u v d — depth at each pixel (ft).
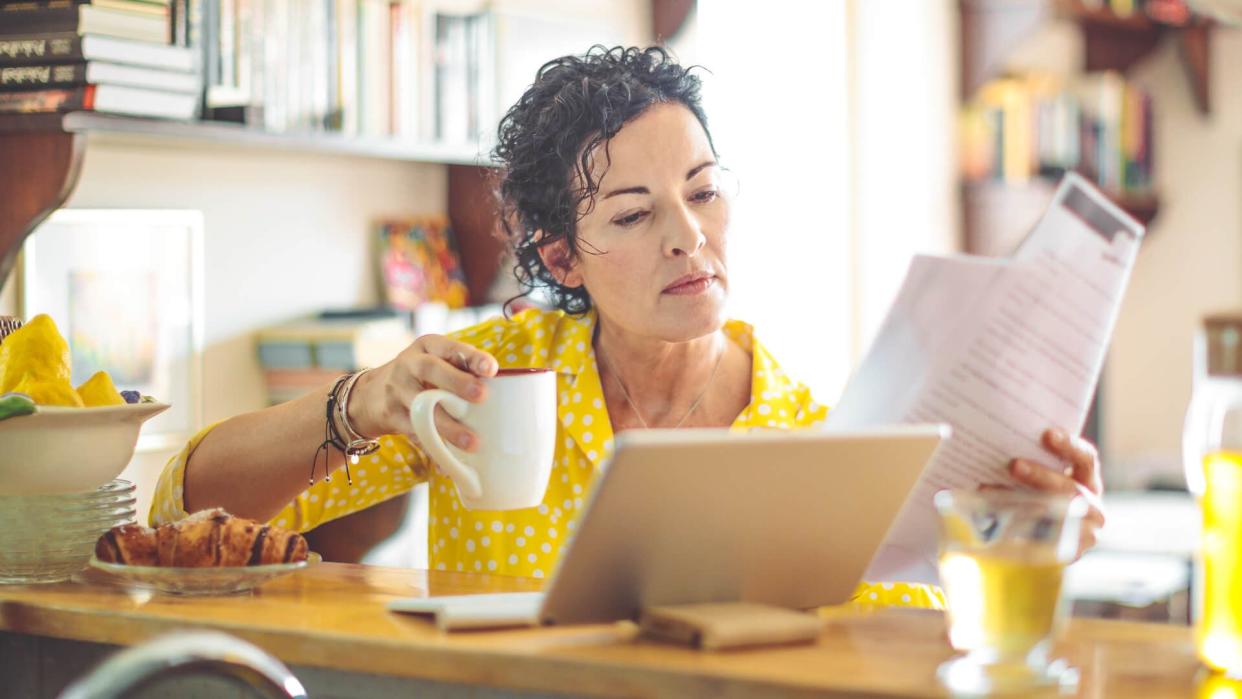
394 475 4.93
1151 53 14.78
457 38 7.73
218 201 7.27
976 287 3.62
